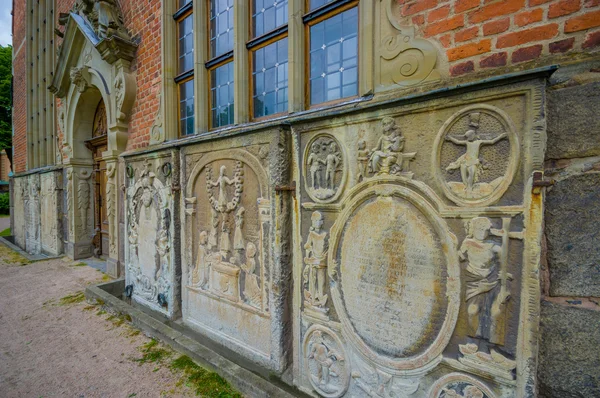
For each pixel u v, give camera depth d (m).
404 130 1.59
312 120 1.94
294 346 2.13
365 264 1.77
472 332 1.43
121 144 4.58
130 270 3.76
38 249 7.21
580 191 1.30
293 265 2.12
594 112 1.27
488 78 1.32
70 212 6.09
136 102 4.34
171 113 3.84
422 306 1.57
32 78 7.80
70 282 4.65
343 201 1.85
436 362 1.53
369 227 1.75
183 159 2.91
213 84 3.51
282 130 2.08
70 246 6.14
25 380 2.24
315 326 2.00
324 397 1.96
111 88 4.58
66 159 6.28
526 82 1.26
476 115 1.39
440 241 1.50
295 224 2.09
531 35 1.44
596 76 1.27
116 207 4.66
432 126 1.51
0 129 18.84
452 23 1.67
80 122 5.96
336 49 2.36
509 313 1.34
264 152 2.21
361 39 2.05
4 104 18.70
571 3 1.34
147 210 3.41
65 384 2.19
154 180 3.26
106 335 2.91
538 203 1.25
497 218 1.36
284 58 2.74
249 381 2.04
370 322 1.76
